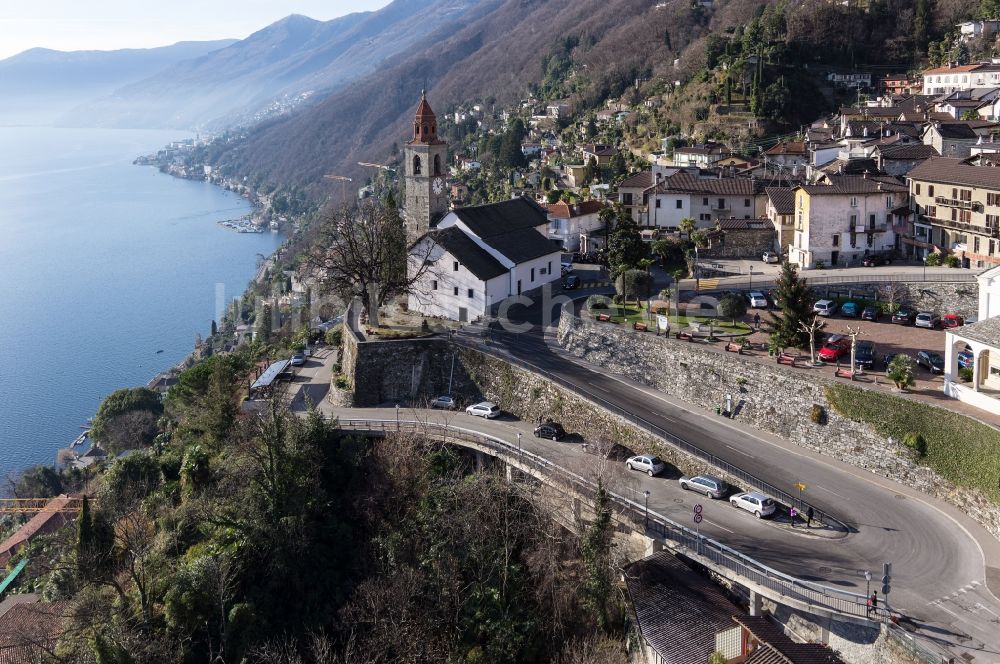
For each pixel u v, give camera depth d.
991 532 54.31
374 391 87.75
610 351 84.81
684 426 71.69
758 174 149.12
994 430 55.31
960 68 191.38
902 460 61.06
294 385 94.56
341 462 75.31
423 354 88.19
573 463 67.38
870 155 136.38
